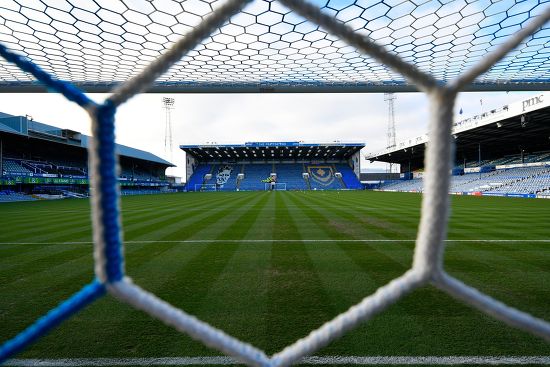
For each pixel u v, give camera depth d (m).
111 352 2.01
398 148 34.97
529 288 3.12
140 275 3.56
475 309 2.56
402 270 3.72
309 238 5.69
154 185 44.38
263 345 2.10
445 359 1.91
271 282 3.30
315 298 2.87
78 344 2.10
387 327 2.28
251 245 5.11
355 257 4.32
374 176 54.72
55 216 9.88
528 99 17.11
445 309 2.57
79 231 6.66
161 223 7.73
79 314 2.50
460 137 25.41
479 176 29.25
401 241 5.41
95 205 0.70
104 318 2.44
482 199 17.42
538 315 2.55
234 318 2.47
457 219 8.13
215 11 0.63
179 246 5.05
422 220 0.77
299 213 9.97
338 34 0.64
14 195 22.53
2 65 3.15
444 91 0.70
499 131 22.88
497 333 2.19
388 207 12.12
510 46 0.67
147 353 2.00
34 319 2.51
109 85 4.23
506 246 4.92
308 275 3.54
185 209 11.64
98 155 0.69
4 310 2.67
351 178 49.09
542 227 6.79
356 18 3.07
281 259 4.22
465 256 4.31
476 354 1.96
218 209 11.54
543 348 2.01
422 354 1.96
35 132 24.89
